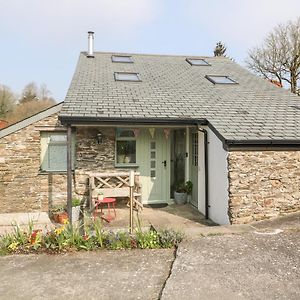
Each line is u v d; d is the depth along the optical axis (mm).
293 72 23203
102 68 12242
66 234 5207
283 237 5473
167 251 4980
